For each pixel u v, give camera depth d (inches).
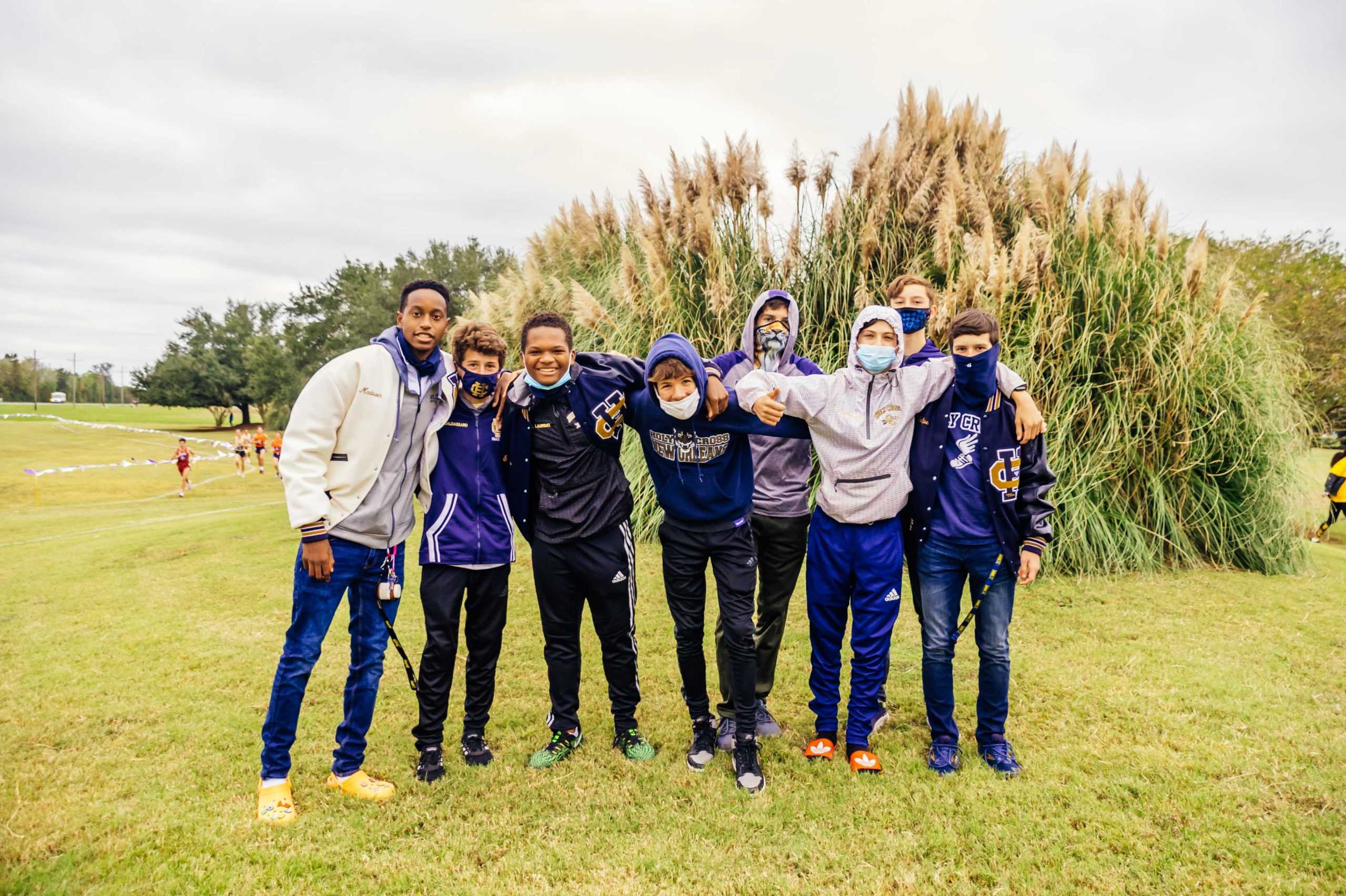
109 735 118.1
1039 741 111.6
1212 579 201.3
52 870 83.8
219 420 2412.6
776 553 114.7
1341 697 125.3
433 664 104.2
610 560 106.1
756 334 119.7
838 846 86.8
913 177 228.7
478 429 105.1
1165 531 214.4
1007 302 213.6
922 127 254.2
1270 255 669.9
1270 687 129.2
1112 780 99.9
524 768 106.7
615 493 107.0
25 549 295.6
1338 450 329.1
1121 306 216.1
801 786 100.3
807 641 158.4
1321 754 105.7
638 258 275.7
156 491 701.3
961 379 100.6
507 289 341.1
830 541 105.2
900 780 101.5
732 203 243.1
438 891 80.1
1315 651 147.1
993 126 253.4
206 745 114.6
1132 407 213.0
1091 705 123.3
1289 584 196.4
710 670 144.7
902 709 125.5
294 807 96.0
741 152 233.1
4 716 125.0
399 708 129.2
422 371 101.5
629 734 111.2
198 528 325.1
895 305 115.7
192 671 146.6
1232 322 229.9
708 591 190.7
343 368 94.0
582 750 112.0
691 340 237.1
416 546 259.1
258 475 895.7
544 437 103.5
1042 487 100.7
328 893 80.2
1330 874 80.2
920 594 109.2
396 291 1302.9
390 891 80.4
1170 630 159.9
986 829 89.6
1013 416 100.6
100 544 295.1
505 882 81.6
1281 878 79.7
